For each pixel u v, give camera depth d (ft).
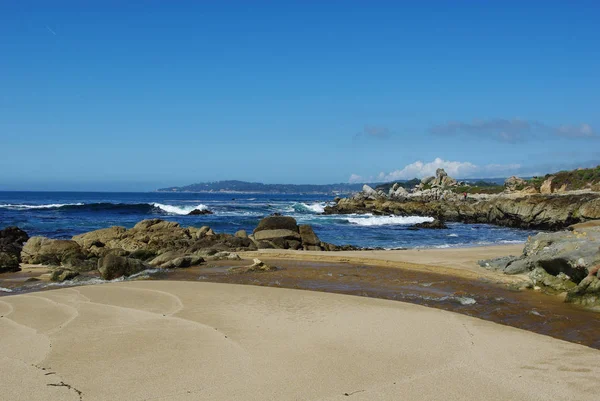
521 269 50.78
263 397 19.24
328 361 23.48
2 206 216.33
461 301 39.40
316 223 171.42
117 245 79.66
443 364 23.25
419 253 71.72
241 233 91.25
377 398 19.21
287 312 34.14
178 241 81.82
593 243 42.27
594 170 232.53
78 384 20.48
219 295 40.55
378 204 235.40
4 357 23.82
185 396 19.33
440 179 395.55
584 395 19.71
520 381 21.16
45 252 67.97
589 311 36.04
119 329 29.14
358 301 38.37
